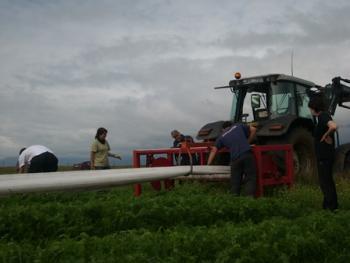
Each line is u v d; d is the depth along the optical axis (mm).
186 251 3693
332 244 4191
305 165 8359
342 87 9367
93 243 3803
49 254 3602
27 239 4438
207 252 3719
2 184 6043
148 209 4977
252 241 3902
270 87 8492
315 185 7953
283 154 7695
